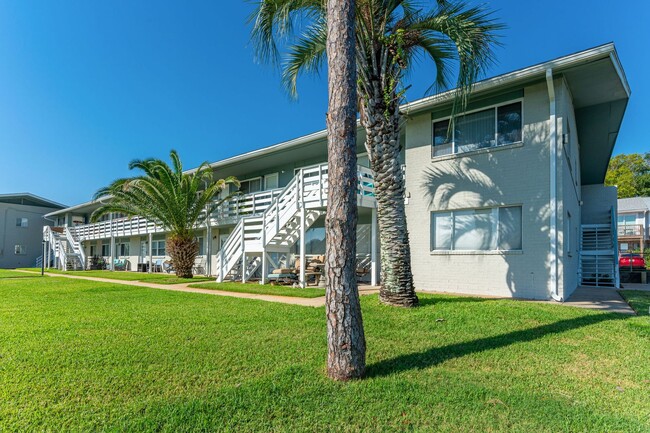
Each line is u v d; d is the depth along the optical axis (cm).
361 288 1218
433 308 785
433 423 304
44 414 315
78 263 3142
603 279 1483
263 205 1755
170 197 1767
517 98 1058
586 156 1698
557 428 296
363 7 806
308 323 661
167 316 740
